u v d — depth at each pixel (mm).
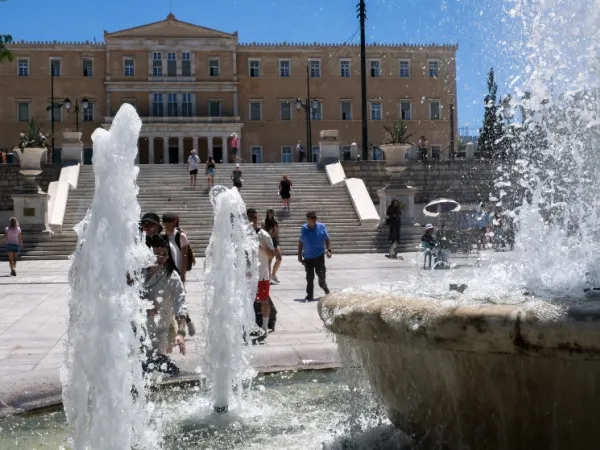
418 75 63000
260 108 65125
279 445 4441
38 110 62312
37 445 4551
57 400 5496
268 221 10602
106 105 63062
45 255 24656
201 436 4715
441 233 18453
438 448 3602
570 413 3047
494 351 3041
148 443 4219
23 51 61969
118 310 3566
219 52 64062
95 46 62906
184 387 6070
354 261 21125
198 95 64062
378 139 64125
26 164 27125
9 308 11633
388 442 4062
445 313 3133
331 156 36156
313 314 10227
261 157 65125
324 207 30016
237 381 5492
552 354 2889
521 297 3279
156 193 31062
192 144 64688
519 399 3146
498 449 3297
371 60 63844
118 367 3561
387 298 3561
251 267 6812
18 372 6215
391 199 27859
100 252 3566
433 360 3381
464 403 3340
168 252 5340
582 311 2850
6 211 32969
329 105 65125
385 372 3754
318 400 5547
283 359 6688
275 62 65188
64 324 9695
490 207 17250
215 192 5984
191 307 11047
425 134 62781
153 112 63594
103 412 3520
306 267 11938
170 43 63500
